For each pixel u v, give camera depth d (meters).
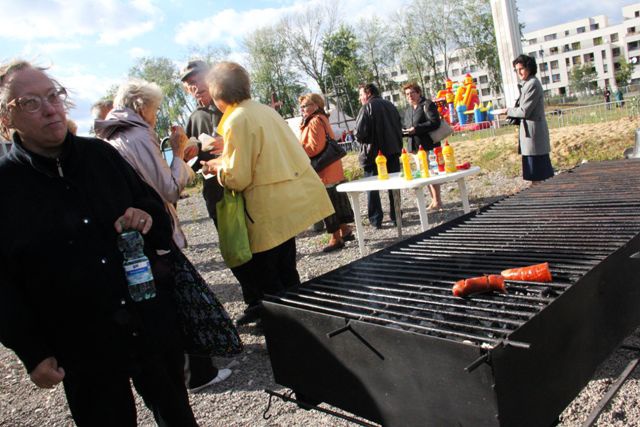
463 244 2.81
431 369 1.57
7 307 1.66
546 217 3.10
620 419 2.40
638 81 122.56
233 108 3.32
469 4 51.16
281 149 3.35
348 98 53.31
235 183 3.22
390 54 54.19
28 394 3.73
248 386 3.29
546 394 1.65
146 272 1.87
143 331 1.88
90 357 1.81
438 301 2.02
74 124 2.76
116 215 1.89
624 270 2.29
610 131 11.54
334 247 6.33
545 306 1.71
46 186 1.76
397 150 6.60
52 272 1.73
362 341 1.76
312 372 2.01
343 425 2.70
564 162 10.57
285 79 52.84
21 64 1.72
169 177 2.89
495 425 1.44
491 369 1.41
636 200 3.12
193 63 4.02
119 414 1.89
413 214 7.85
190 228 11.15
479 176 10.65
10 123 1.71
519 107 5.55
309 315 1.96
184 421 2.03
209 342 2.16
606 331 2.08
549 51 130.75
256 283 3.69
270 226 3.32
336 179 6.22
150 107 2.97
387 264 2.63
